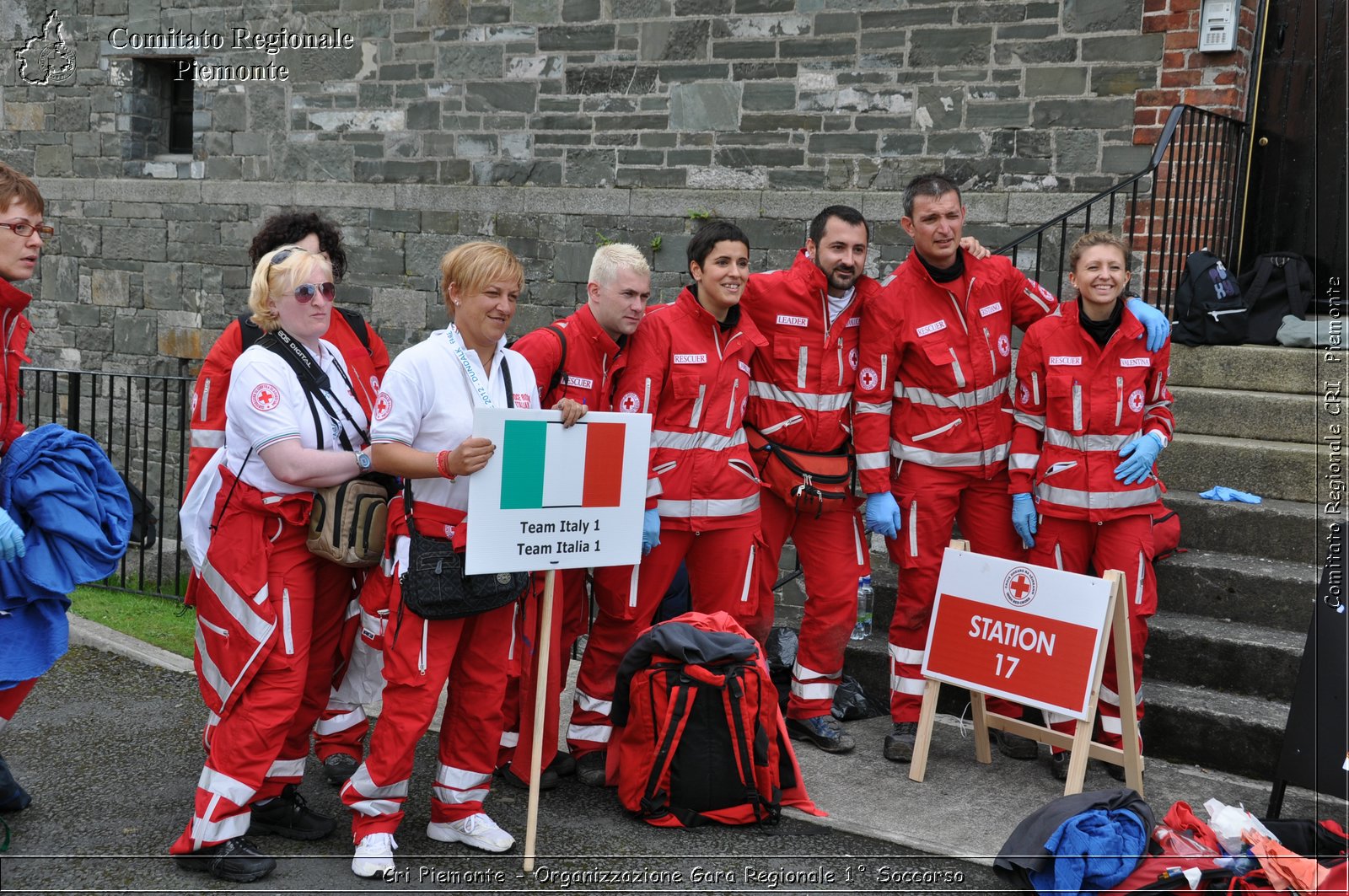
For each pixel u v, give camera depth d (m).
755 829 3.98
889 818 4.07
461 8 8.68
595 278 4.21
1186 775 4.54
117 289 10.32
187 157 10.14
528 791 4.26
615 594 4.33
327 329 3.72
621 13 8.12
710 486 4.41
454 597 3.49
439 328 8.97
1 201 3.50
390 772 3.53
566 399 3.82
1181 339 6.33
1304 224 7.16
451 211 8.84
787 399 4.59
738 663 4.02
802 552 4.80
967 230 7.21
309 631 3.62
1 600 3.58
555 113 8.43
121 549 3.76
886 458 4.65
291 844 3.79
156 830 3.86
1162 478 5.98
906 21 7.30
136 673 5.48
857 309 4.62
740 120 7.83
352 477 3.60
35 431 3.69
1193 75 6.66
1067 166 6.96
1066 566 4.54
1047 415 4.54
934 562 4.68
